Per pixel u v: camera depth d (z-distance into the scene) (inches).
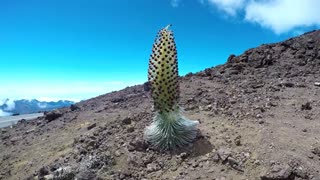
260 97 370.3
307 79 442.3
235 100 359.6
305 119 313.3
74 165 268.7
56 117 443.8
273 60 519.2
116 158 271.4
